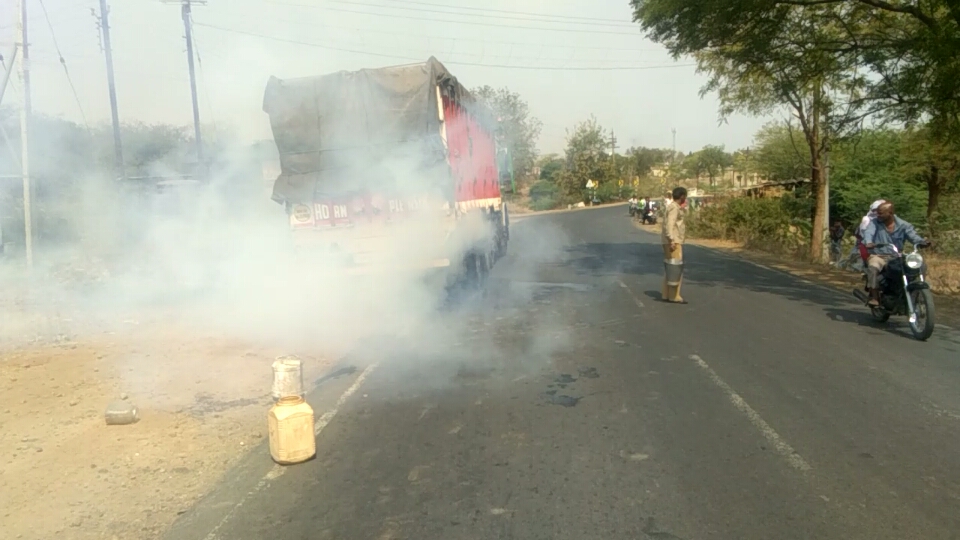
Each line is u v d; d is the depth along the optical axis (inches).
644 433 218.5
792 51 563.8
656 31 574.9
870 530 155.6
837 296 499.8
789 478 183.5
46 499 185.3
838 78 579.5
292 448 201.9
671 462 195.2
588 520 162.1
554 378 284.7
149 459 211.6
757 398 252.5
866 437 212.8
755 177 1784.0
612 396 258.1
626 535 154.7
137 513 176.4
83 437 230.1
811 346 335.6
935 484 179.2
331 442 219.8
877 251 383.2
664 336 361.4
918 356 313.9
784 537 152.9
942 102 487.5
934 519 160.4
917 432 216.7
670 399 253.0
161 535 163.3
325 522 165.6
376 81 433.4
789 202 1121.4
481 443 213.6
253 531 162.7
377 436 223.3
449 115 458.9
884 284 376.5
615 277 614.5
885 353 320.2
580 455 201.6
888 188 1059.3
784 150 1363.2
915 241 373.7
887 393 257.4
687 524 159.3
